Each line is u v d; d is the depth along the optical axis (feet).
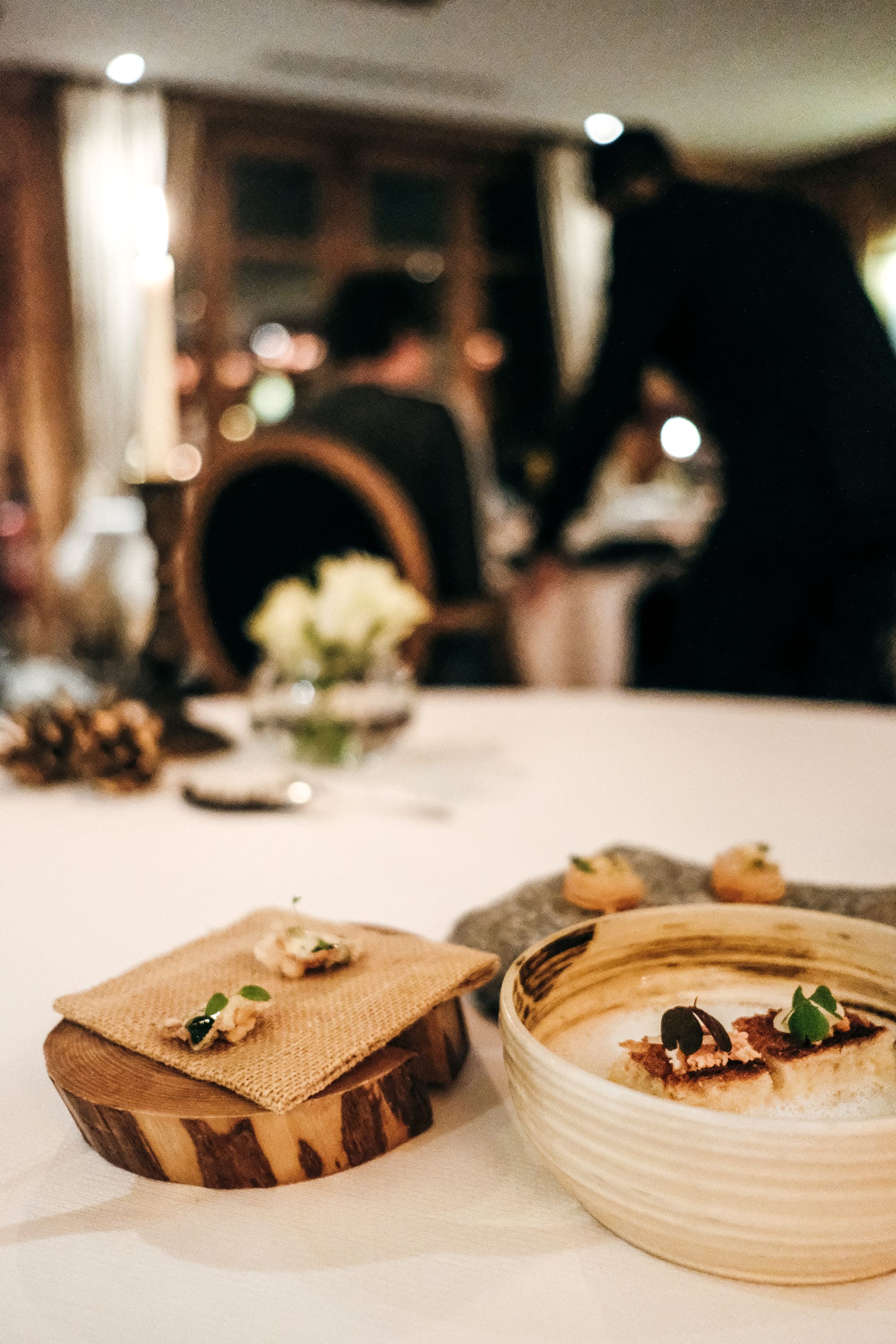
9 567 17.17
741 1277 1.00
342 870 2.26
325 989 1.39
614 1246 1.09
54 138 15.19
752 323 3.89
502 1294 1.02
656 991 1.36
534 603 6.46
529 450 18.34
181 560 5.21
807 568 4.29
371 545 5.55
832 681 4.49
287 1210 1.15
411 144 17.65
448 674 8.93
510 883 2.16
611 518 11.03
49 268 15.98
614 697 4.18
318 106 16.26
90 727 2.93
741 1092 1.11
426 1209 1.15
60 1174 1.22
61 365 16.52
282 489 5.55
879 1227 0.92
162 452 3.30
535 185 18.63
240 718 3.92
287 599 3.17
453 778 3.01
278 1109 1.14
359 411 7.09
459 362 19.07
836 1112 1.10
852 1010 1.29
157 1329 0.99
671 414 8.27
